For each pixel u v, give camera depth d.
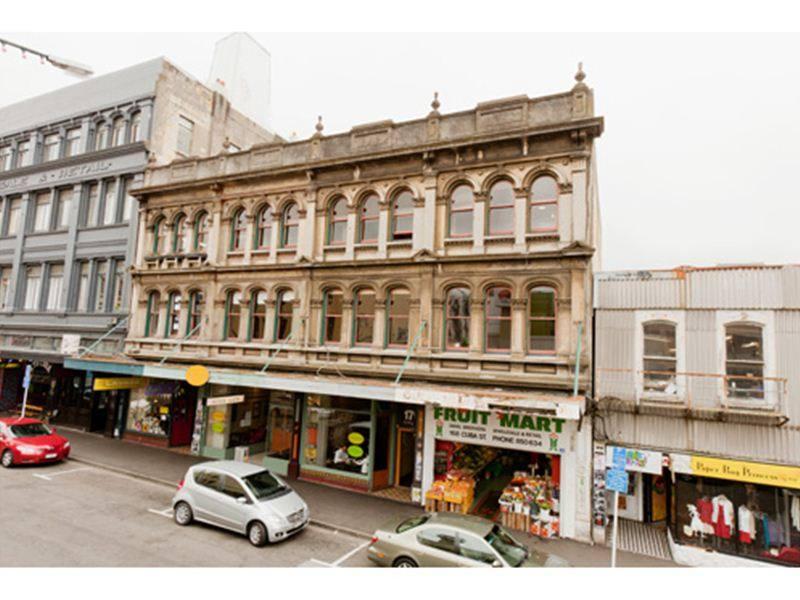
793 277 12.26
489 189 14.66
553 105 14.00
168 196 20.86
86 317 22.48
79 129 24.75
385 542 9.42
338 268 16.47
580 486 12.45
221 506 11.22
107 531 10.91
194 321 19.64
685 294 13.26
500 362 13.69
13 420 17.17
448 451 14.24
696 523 11.64
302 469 16.67
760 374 12.29
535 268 13.60
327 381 14.52
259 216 18.80
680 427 12.73
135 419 21.14
